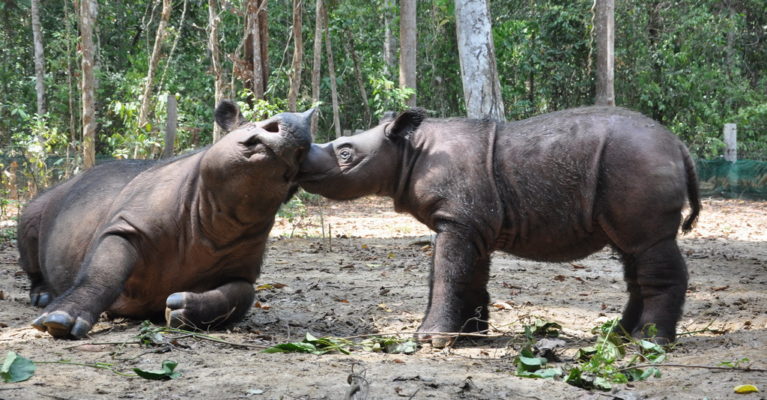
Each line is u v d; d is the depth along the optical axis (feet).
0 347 16.88
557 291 29.84
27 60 107.76
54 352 16.38
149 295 20.16
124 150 53.01
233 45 83.10
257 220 18.34
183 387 13.42
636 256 19.02
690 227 20.27
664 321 18.67
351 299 26.99
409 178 20.02
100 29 96.68
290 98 59.41
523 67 101.60
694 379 14.64
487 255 21.02
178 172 19.67
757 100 109.81
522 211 19.51
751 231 55.11
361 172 19.66
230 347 17.63
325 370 14.89
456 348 18.95
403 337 20.04
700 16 103.40
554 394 13.52
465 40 58.34
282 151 16.49
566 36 102.89
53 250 21.65
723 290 29.76
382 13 101.35
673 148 19.06
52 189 24.18
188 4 100.73
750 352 17.03
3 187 58.34
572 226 19.43
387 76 98.73
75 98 86.43
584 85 103.04
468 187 19.33
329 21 89.86
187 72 93.71
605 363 15.58
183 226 19.26
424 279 32.14
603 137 19.01
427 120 20.51
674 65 104.17
